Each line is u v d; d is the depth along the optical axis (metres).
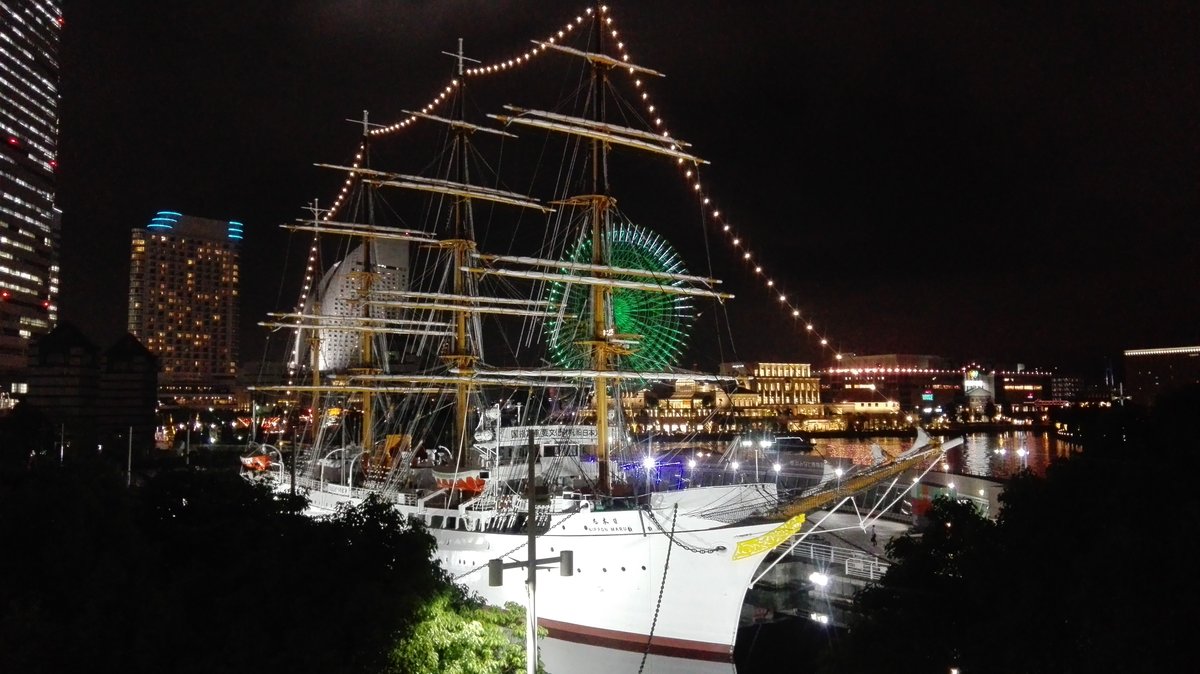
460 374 81.25
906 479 101.69
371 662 29.69
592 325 68.19
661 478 70.44
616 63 68.75
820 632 59.66
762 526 48.88
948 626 32.94
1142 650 24.08
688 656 49.97
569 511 55.72
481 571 57.12
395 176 90.69
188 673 27.05
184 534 38.62
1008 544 32.38
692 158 72.31
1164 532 27.88
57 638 25.95
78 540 32.44
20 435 134.25
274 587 31.92
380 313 109.38
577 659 52.88
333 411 125.62
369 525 37.31
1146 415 52.75
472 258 86.00
